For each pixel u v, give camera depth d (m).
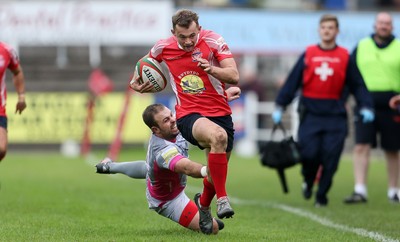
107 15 98.81
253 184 59.03
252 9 104.75
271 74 105.81
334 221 36.78
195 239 28.86
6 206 41.31
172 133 29.50
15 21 97.50
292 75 44.53
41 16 97.94
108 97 90.00
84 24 98.56
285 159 43.81
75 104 90.31
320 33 44.09
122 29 98.88
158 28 99.25
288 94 44.62
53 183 56.47
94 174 64.69
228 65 28.89
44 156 84.19
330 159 43.75
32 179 59.56
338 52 43.84
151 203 30.62
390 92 47.59
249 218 37.78
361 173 47.09
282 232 32.50
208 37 29.52
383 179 63.88
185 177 30.19
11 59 38.66
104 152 87.88
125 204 43.03
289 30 102.12
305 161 44.22
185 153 30.34
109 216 37.56
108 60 104.56
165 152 28.88
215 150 28.38
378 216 38.84
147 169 29.94
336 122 44.00
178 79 29.89
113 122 90.06
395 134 47.75
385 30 47.75
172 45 29.80
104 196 47.72
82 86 91.25
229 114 30.12
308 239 30.27
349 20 102.31
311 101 44.19
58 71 98.25
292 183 60.16
